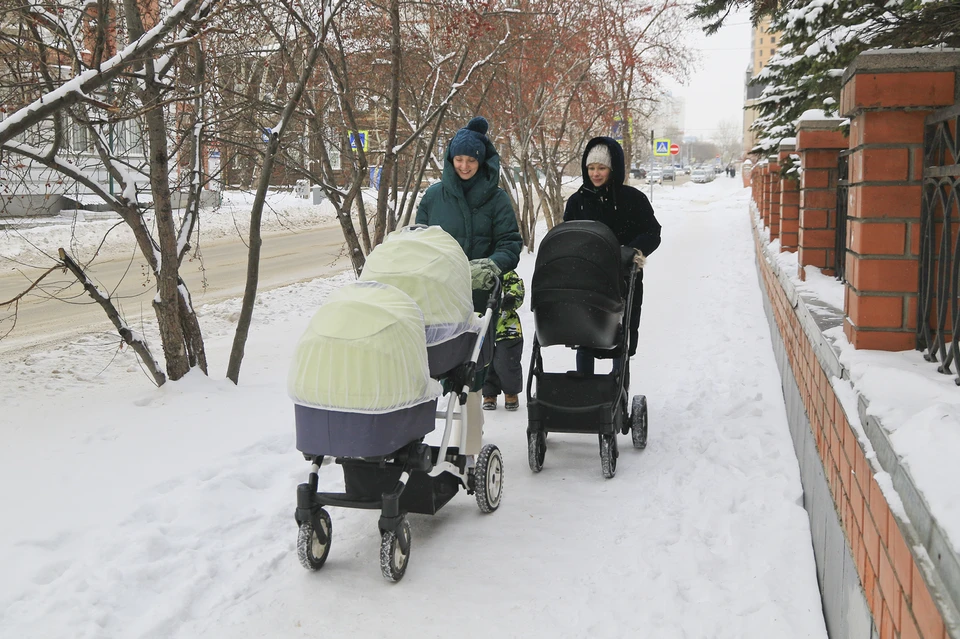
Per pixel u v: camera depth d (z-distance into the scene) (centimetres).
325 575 391
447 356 421
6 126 469
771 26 1158
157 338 1022
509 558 405
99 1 567
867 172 360
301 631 343
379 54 1012
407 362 370
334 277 1622
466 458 446
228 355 884
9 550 390
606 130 2044
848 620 298
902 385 294
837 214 675
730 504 453
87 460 518
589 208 575
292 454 546
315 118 876
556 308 500
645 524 435
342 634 340
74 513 437
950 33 507
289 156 880
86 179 658
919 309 354
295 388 370
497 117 1630
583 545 416
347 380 361
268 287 1501
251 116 775
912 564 210
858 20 628
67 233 2059
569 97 1812
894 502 230
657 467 524
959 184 298
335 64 955
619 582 374
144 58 532
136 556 389
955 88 342
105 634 333
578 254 495
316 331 369
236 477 493
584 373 523
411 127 1088
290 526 443
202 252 2122
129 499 456
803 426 489
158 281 686
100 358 879
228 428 588
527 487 501
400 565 385
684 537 414
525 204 1812
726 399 673
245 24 768
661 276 1505
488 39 1298
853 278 383
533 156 1859
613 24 1742
